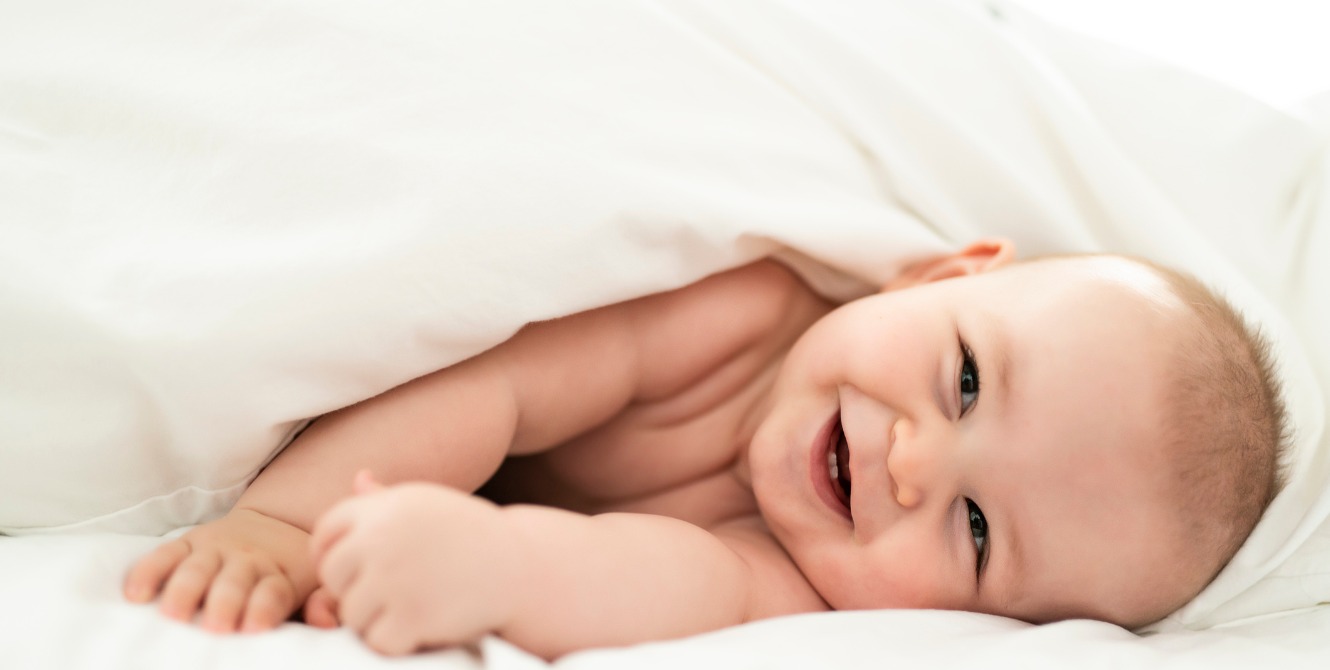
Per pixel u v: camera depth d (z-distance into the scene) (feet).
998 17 4.42
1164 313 3.25
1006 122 4.11
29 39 2.96
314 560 2.23
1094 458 3.04
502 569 2.22
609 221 2.94
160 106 2.83
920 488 3.06
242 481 2.81
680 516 3.77
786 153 3.56
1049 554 3.10
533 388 3.09
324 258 2.65
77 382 2.62
